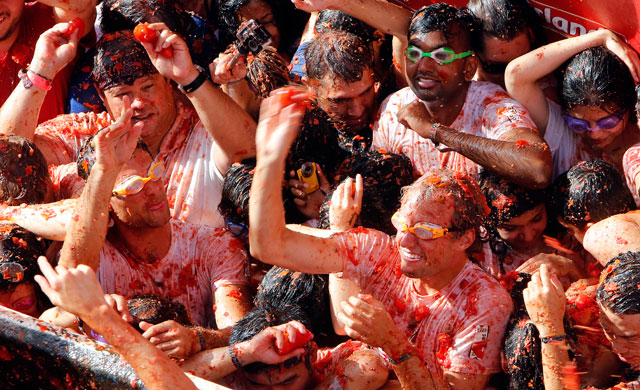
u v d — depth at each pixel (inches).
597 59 309.1
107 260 300.5
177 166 341.4
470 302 263.0
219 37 411.2
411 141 339.3
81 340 207.8
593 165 306.2
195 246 311.9
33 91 349.4
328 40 339.0
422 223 253.9
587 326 275.9
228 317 294.7
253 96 351.6
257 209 240.1
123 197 284.2
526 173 301.0
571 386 239.1
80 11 386.0
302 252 258.1
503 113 322.7
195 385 194.4
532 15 336.5
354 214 287.9
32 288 287.6
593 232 287.1
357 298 244.8
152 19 370.6
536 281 246.2
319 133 324.2
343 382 263.9
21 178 315.6
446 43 321.1
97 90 355.3
